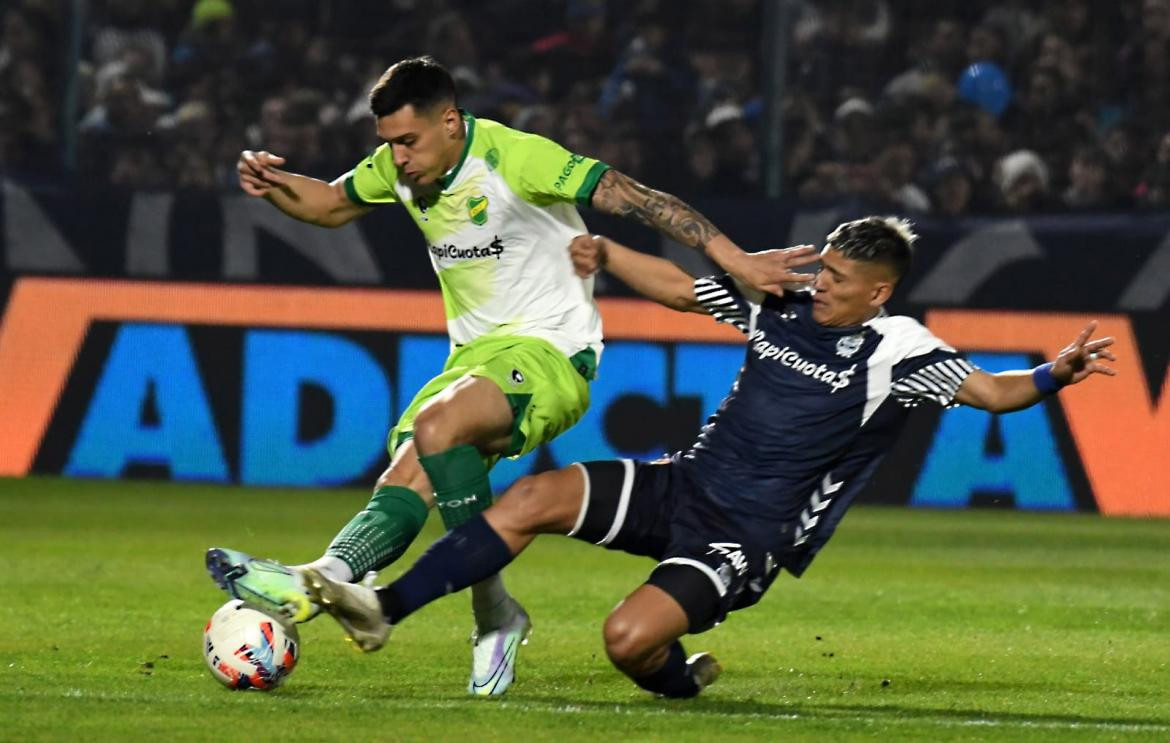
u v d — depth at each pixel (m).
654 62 53.25
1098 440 47.50
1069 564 37.03
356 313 48.28
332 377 48.25
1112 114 52.62
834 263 18.62
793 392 18.81
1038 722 17.97
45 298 48.84
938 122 51.91
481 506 19.41
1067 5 52.91
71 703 17.30
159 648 22.47
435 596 18.09
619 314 47.81
